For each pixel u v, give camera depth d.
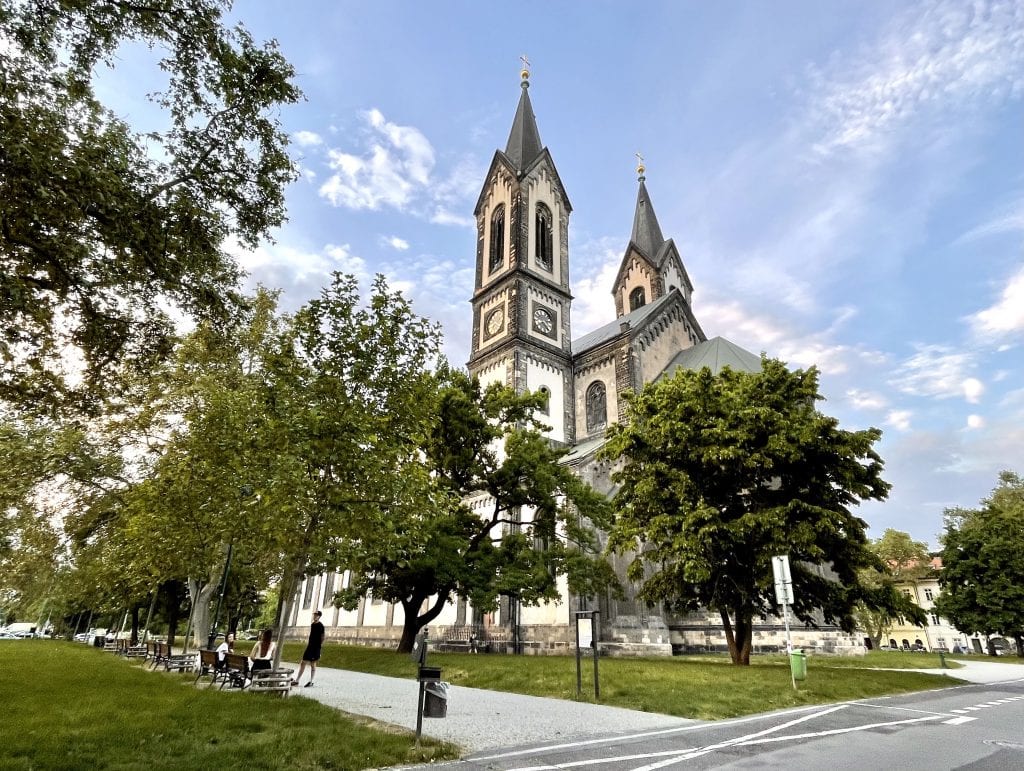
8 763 6.93
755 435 21.58
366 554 16.67
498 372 49.50
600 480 37.66
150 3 11.65
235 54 12.61
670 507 22.73
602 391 48.53
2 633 74.31
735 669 19.61
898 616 21.00
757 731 11.13
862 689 17.52
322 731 9.66
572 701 15.05
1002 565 44.84
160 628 62.75
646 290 61.41
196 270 13.43
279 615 18.00
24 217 10.38
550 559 27.44
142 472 27.30
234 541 20.75
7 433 24.45
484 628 38.59
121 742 8.37
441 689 9.53
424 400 16.77
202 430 19.61
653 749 9.41
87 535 30.75
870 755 9.03
